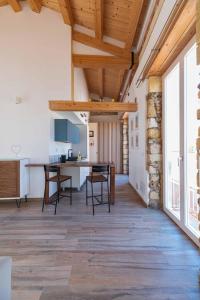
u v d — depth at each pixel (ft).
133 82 19.49
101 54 17.35
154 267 7.32
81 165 14.73
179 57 10.36
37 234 10.06
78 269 7.23
